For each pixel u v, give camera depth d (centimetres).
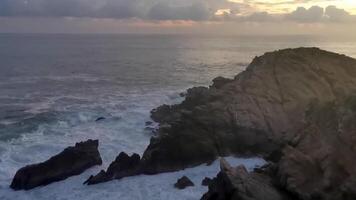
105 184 3647
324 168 2719
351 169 2639
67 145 4562
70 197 3434
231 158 4091
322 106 3478
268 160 3809
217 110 4388
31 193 3516
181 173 3847
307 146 2995
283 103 4591
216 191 2822
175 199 3341
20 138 4794
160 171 3853
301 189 2677
